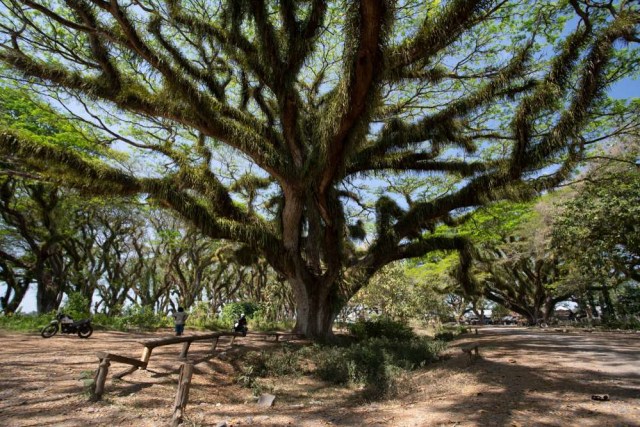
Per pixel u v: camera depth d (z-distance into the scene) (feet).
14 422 12.55
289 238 42.91
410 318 89.25
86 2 27.32
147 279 100.01
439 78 36.24
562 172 36.35
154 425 12.94
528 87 36.27
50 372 19.40
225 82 45.27
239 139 35.12
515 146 33.53
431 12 38.14
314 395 21.17
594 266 63.21
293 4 32.99
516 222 70.18
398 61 28.07
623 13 25.04
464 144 42.37
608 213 51.67
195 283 90.38
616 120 41.93
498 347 32.94
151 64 29.48
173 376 20.70
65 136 43.91
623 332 56.44
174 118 33.91
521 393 16.80
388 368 24.91
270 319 81.00
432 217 43.34
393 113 49.73
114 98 31.40
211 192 40.93
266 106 47.19
